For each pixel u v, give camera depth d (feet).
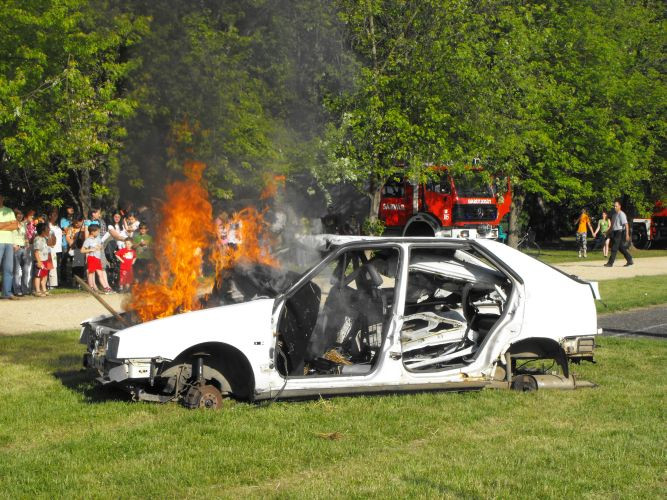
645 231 121.29
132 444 19.39
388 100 73.87
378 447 19.54
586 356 25.59
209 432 20.36
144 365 21.74
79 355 31.81
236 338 22.24
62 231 63.77
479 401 23.76
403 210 92.68
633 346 34.37
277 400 22.86
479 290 25.32
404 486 16.74
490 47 79.71
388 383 23.35
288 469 17.88
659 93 103.14
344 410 22.40
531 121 85.35
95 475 17.39
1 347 33.73
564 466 18.20
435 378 23.94
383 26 76.28
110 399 23.98
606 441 20.13
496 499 16.06
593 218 123.65
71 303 50.49
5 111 52.54
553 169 95.20
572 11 99.71
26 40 54.65
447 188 88.94
